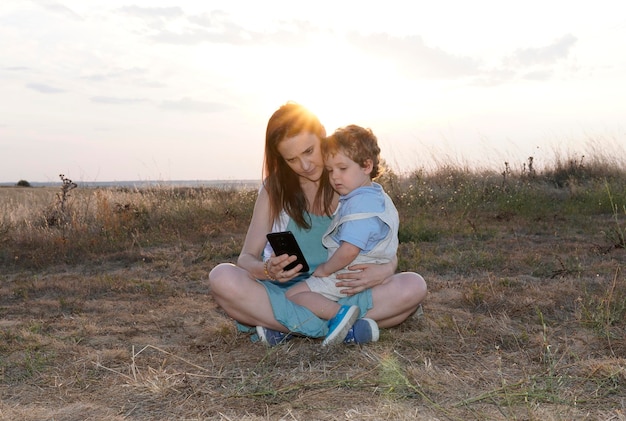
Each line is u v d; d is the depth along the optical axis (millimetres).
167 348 3631
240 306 3529
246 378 3033
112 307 4746
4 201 10789
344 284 3504
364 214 3412
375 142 3539
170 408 2729
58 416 2664
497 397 2779
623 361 3189
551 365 3076
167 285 5535
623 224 8602
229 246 7570
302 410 2666
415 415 2588
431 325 3939
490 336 3688
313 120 3443
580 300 4258
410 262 6086
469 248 7051
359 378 3002
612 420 2551
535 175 14227
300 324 3500
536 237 7793
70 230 8562
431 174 13984
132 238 8453
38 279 6027
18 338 3818
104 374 3180
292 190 3670
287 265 3438
